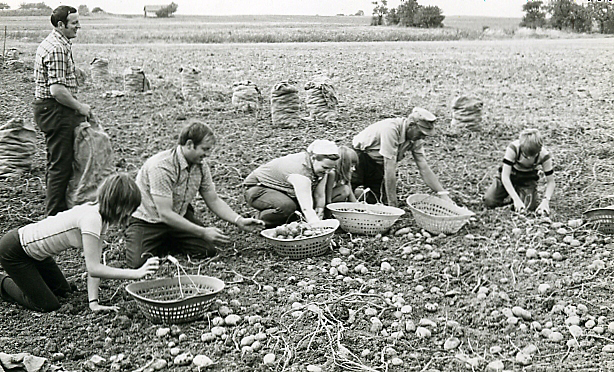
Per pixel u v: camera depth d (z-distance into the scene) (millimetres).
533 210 7477
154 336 4531
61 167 6863
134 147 9656
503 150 10289
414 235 6613
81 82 14234
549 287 5285
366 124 11336
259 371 4109
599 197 8055
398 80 16766
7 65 15180
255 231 6477
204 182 6059
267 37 31391
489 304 5055
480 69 18844
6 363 4000
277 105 10969
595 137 10953
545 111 13055
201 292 4945
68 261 5883
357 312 4941
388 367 4176
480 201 7855
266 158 9266
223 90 14430
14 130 8180
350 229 6625
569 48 25125
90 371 4102
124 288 5145
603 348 4359
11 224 6715
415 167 9250
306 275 5656
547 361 4234
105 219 4629
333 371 4109
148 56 21109
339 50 24375
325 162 6414
